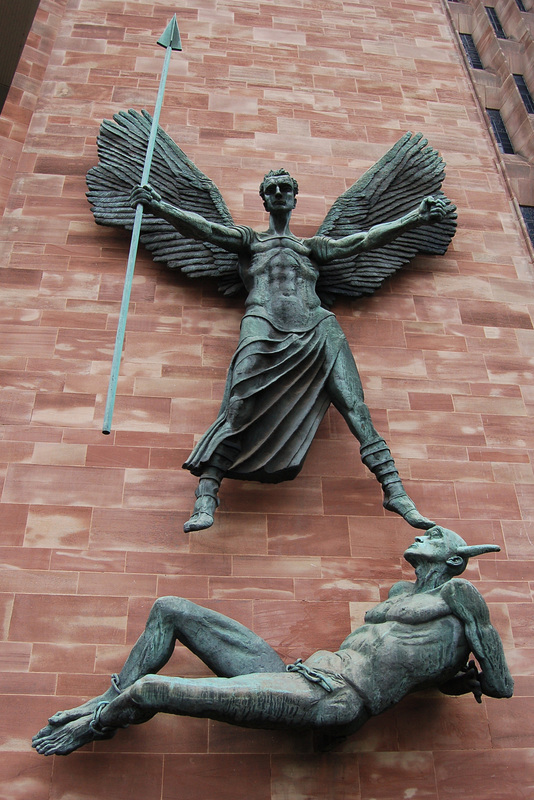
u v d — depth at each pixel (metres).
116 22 12.93
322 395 8.42
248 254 9.23
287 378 8.25
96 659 7.15
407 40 14.11
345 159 11.88
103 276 9.85
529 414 9.62
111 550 7.79
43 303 9.48
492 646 6.47
